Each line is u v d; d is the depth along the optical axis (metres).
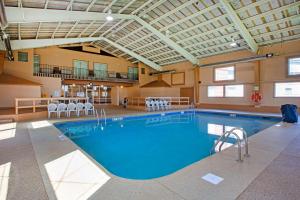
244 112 10.52
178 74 16.06
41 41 10.88
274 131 5.14
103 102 18.09
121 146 4.93
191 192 1.93
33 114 7.85
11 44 9.78
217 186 2.06
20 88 11.06
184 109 12.59
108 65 17.05
